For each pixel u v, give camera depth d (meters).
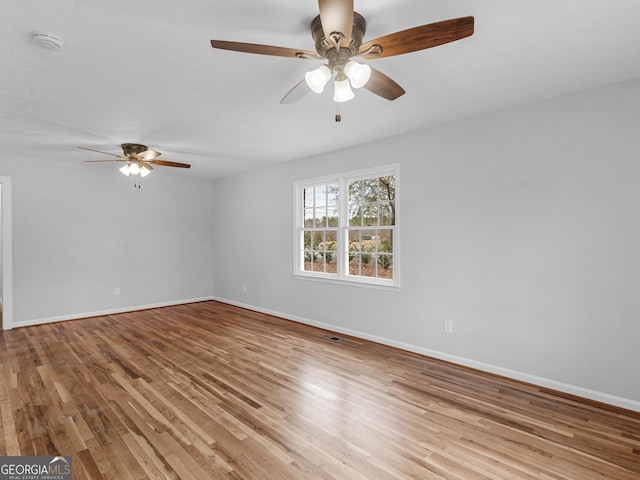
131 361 3.50
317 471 1.88
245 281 6.12
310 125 3.52
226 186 6.54
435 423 2.36
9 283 4.76
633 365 2.52
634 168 2.51
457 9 1.74
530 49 2.11
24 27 1.83
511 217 3.07
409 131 3.73
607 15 1.77
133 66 2.29
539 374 2.93
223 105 2.98
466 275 3.34
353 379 3.06
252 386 2.92
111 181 5.68
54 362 3.47
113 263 5.70
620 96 2.56
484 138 3.22
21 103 2.91
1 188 4.78
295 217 5.14
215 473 1.86
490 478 1.82
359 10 1.74
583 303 2.72
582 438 2.18
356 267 4.41
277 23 1.84
